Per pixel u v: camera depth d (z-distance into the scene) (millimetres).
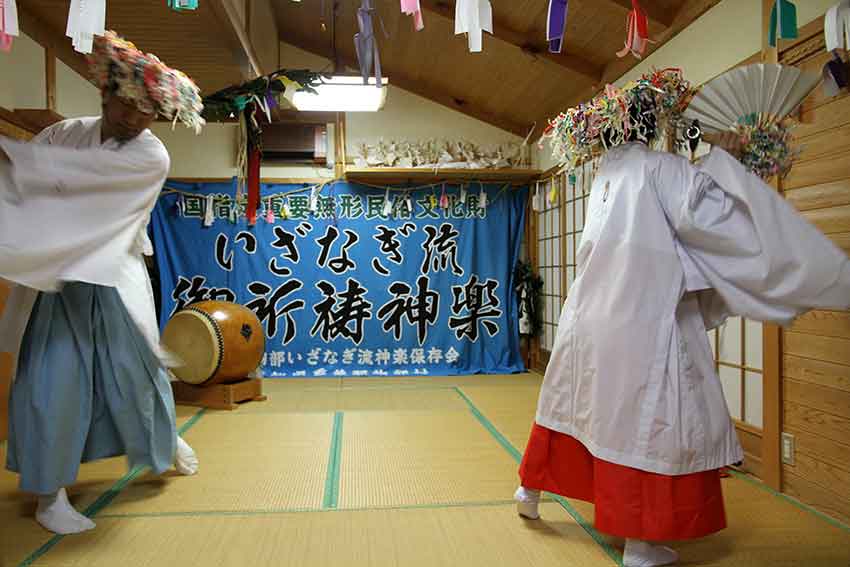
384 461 2693
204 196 5402
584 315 1801
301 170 5555
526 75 4531
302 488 2330
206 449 2902
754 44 2551
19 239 1602
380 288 5555
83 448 1953
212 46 3656
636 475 1637
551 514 2068
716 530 1655
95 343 1962
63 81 3646
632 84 1801
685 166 1729
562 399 1892
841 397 2041
